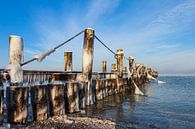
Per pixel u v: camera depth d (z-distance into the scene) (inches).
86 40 507.2
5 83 306.7
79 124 349.1
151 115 477.1
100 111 485.7
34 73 380.2
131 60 1110.4
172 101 749.9
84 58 510.9
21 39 320.2
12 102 303.0
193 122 415.2
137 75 1368.1
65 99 432.1
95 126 343.6
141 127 366.3
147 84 1802.4
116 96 798.5
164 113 506.3
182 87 1576.0
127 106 593.9
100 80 644.1
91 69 521.7
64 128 320.5
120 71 853.2
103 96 673.0
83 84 494.0
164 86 1633.9
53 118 366.9
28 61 338.3
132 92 983.6
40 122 337.1
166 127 375.6
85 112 459.5
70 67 620.7
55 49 409.1
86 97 511.8
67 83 435.8
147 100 748.0
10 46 313.1
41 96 348.2
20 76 318.3
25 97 317.7
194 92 1139.3
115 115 456.8
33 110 339.0
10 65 311.9
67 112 432.8
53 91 385.4
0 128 276.2
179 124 398.6
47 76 426.0
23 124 313.9
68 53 621.3
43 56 368.5
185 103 702.5
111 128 341.1
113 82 788.6
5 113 306.2
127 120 414.6
